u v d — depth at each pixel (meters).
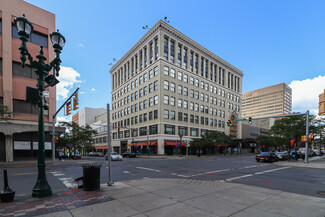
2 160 21.31
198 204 5.38
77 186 7.98
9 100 21.47
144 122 43.12
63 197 6.00
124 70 53.56
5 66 21.48
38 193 5.95
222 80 56.38
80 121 90.06
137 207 5.11
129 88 50.19
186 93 44.00
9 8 22.11
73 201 5.60
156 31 40.66
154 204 5.36
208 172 13.32
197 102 46.53
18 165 18.59
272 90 145.25
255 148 63.22
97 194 6.39
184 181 9.13
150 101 41.53
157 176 11.42
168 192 6.73
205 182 8.91
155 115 39.56
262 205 5.32
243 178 10.55
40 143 6.21
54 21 25.55
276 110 141.00
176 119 40.94
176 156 36.88
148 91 42.28
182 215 4.56
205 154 46.97
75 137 34.69
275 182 9.33
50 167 17.20
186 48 45.38
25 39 6.04
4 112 17.62
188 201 5.66
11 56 21.94
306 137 20.08
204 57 49.81
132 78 48.97
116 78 58.56
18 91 22.39
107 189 7.12
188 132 43.38
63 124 34.25
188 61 45.12
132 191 6.84
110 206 5.17
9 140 21.72
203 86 49.03
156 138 38.72
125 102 51.94
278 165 18.92
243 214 4.64
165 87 39.56
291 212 4.79
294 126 28.19
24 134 22.97
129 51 50.44
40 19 24.25
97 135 71.56
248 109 159.38
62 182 9.55
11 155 21.73
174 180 9.46
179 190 7.05
